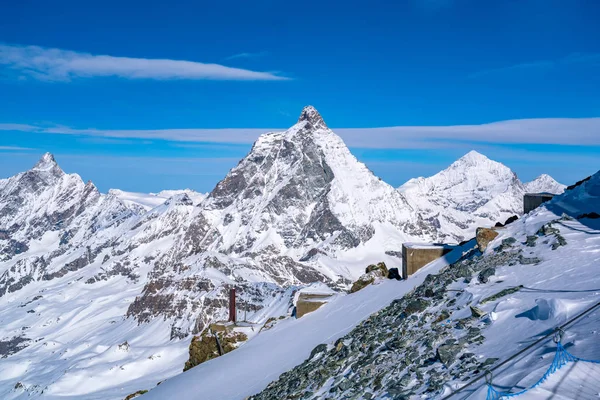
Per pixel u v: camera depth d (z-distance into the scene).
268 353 45.88
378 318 33.81
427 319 26.41
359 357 26.97
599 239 28.48
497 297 24.33
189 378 48.56
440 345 21.34
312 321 52.06
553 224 32.94
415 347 22.94
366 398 20.25
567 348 16.23
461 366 18.33
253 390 35.00
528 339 18.42
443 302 27.92
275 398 29.03
